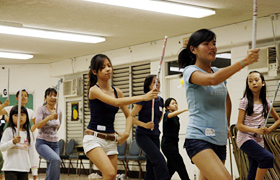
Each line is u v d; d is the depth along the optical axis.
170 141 6.50
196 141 3.04
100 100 3.86
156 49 9.70
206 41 3.10
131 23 8.23
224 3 6.98
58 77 12.65
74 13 7.55
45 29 8.67
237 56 8.25
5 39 9.53
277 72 7.68
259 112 4.98
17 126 5.18
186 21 8.08
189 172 9.07
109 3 6.77
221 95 3.08
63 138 12.33
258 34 7.82
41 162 12.43
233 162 8.19
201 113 3.06
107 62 4.02
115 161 4.04
